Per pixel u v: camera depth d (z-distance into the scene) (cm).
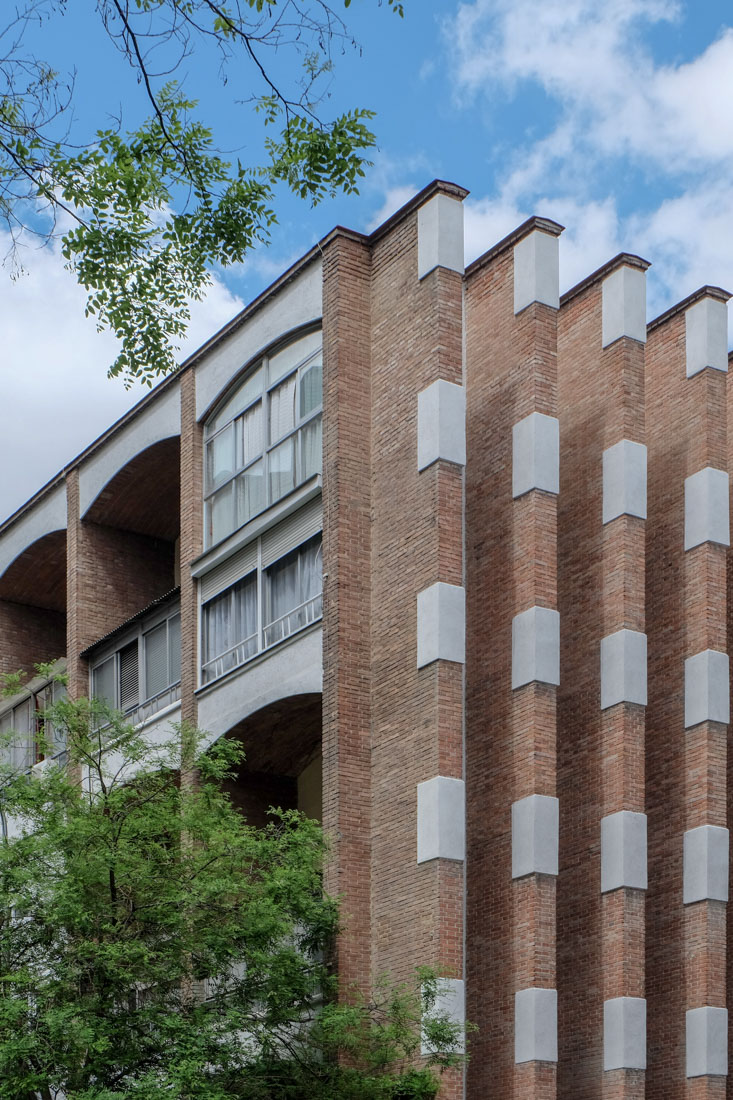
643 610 2856
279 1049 2477
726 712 2950
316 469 2927
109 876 2300
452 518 2691
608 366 2967
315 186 1597
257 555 3042
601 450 2950
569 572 2969
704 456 3053
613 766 2783
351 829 2675
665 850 2936
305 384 2994
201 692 3098
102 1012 2258
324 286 2944
